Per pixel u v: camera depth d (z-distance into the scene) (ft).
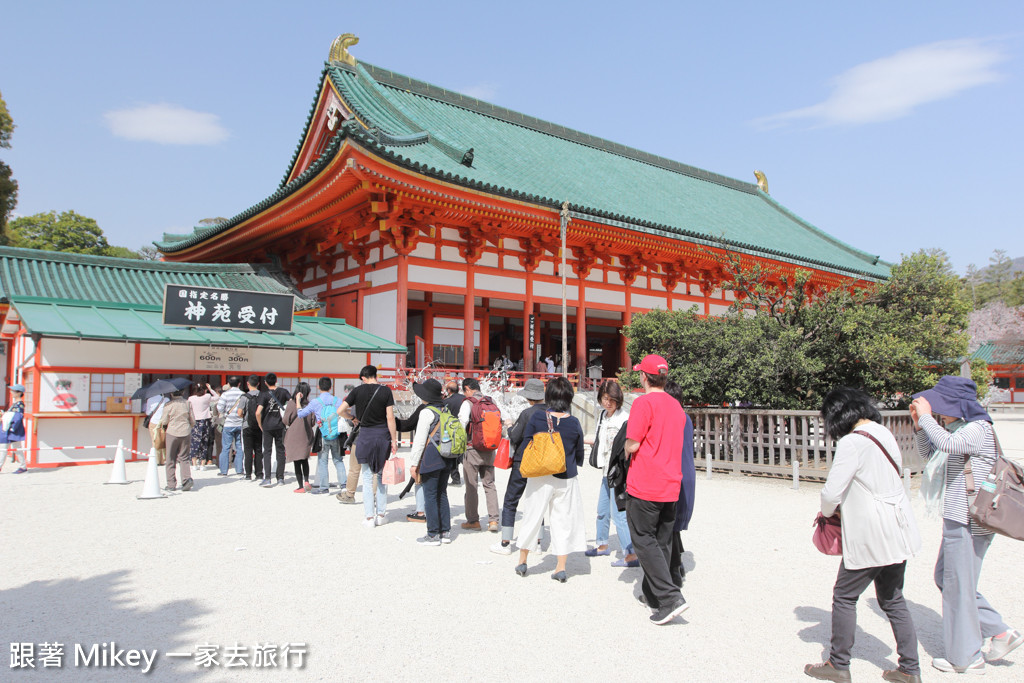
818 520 15.94
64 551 24.57
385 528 28.94
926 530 30.22
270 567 22.91
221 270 74.13
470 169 74.90
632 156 130.72
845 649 14.56
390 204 65.92
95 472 44.42
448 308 83.82
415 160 66.64
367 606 19.24
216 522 29.66
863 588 14.64
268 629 17.44
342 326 64.69
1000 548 26.53
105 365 48.60
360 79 91.15
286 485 40.34
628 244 82.23
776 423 48.93
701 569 23.44
